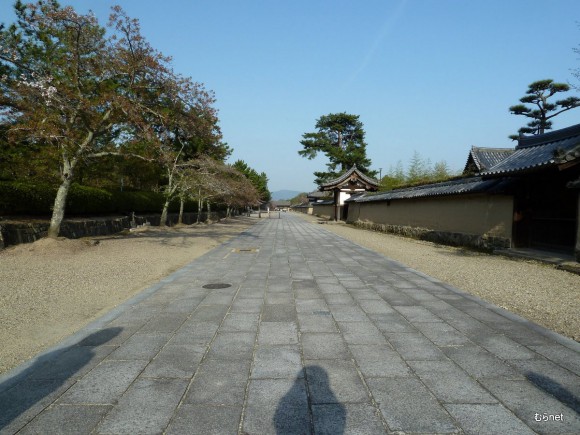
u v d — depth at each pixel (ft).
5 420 8.00
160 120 36.17
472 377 10.16
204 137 42.91
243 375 10.17
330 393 9.23
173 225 74.59
